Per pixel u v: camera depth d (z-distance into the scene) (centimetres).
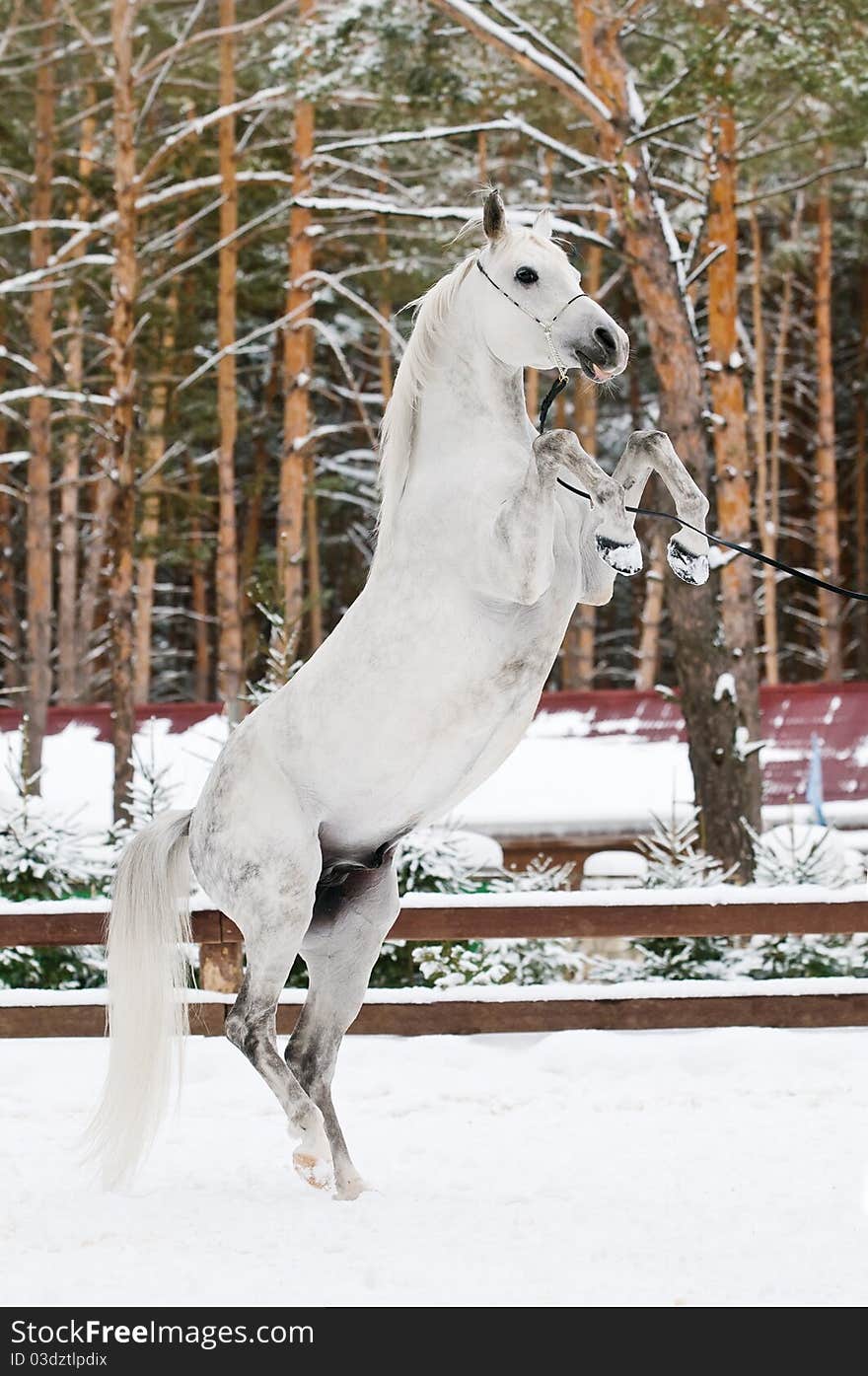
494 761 686
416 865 1216
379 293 2742
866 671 4381
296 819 691
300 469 2541
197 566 4125
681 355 1672
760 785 1675
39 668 2527
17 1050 1022
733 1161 728
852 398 4659
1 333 3212
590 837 2217
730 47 1602
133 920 715
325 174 2881
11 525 3903
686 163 2528
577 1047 985
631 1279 536
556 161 3388
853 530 4784
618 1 1753
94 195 2577
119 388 2103
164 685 4669
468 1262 565
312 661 701
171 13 2759
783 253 3500
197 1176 736
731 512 1850
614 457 4200
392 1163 753
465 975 1177
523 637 652
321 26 1812
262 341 3947
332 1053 728
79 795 2344
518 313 651
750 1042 984
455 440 671
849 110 1691
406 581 662
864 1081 911
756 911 1030
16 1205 677
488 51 1995
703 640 1664
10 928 1059
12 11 2577
